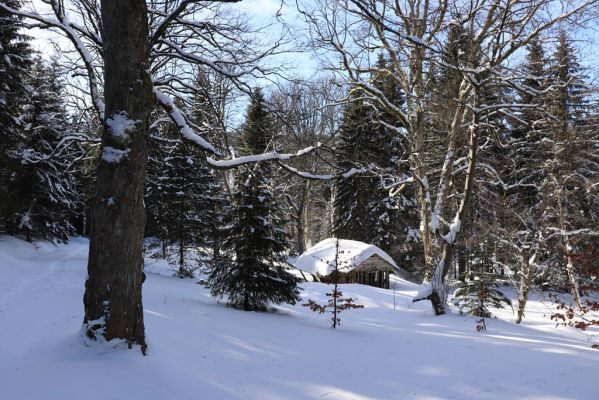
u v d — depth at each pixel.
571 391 5.84
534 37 14.89
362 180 32.03
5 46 22.64
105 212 5.93
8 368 5.37
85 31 7.95
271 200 12.77
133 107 6.07
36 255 27.84
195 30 9.43
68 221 40.09
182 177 20.86
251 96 9.10
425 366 7.04
